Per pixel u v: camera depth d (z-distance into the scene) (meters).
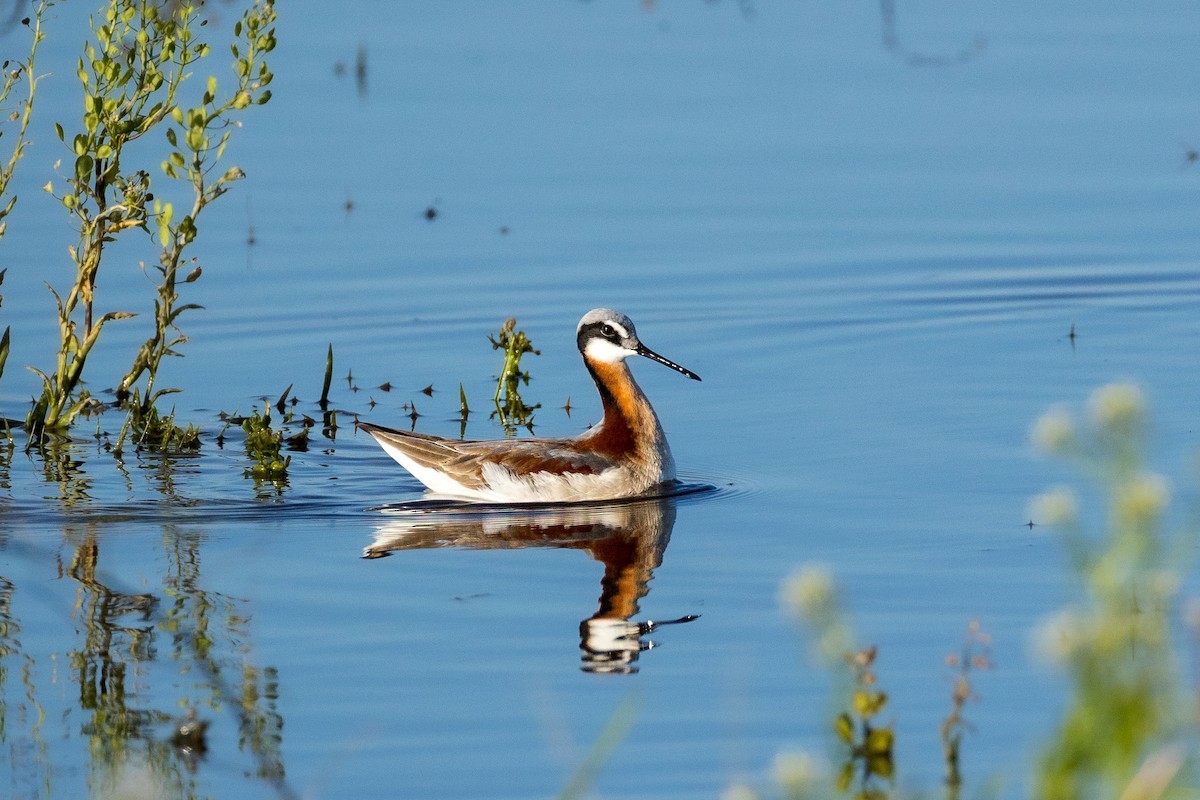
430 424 18.97
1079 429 7.48
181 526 15.54
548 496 16.45
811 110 28.34
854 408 19.02
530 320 22.05
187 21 17.95
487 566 14.45
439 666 12.26
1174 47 31.09
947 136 27.25
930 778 10.20
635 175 25.92
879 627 12.80
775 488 16.50
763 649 12.50
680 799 10.12
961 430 18.08
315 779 10.49
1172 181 25.62
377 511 16.17
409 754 10.85
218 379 20.28
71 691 11.77
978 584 13.66
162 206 18.06
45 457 17.67
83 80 17.52
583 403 19.78
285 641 12.74
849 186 25.58
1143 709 7.32
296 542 15.12
